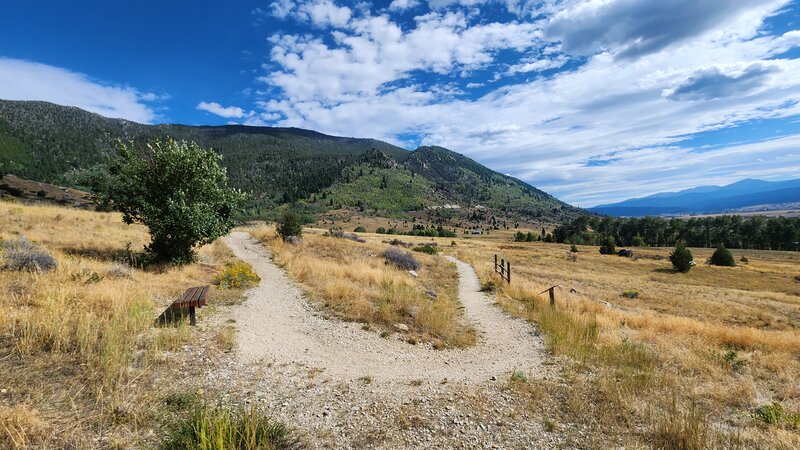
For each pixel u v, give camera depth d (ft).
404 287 49.19
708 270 210.59
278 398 17.71
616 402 19.35
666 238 460.55
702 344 33.65
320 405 17.54
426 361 26.04
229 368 20.17
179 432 13.14
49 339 18.21
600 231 493.77
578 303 54.70
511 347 31.68
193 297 26.66
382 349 27.27
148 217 44.55
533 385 21.93
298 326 30.19
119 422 13.56
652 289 116.88
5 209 67.72
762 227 431.84
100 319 21.48
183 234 45.65
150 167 45.88
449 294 58.39
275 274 52.85
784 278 195.62
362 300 37.83
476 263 106.63
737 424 18.13
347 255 79.97
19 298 23.06
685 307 82.33
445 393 20.33
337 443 14.49
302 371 21.44
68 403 14.14
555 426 17.02
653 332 38.58
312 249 83.82
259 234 105.19
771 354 31.81
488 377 23.71
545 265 167.63
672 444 15.62
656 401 19.85
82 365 16.94
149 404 15.05
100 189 45.11
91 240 54.29
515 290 61.36
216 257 61.11
